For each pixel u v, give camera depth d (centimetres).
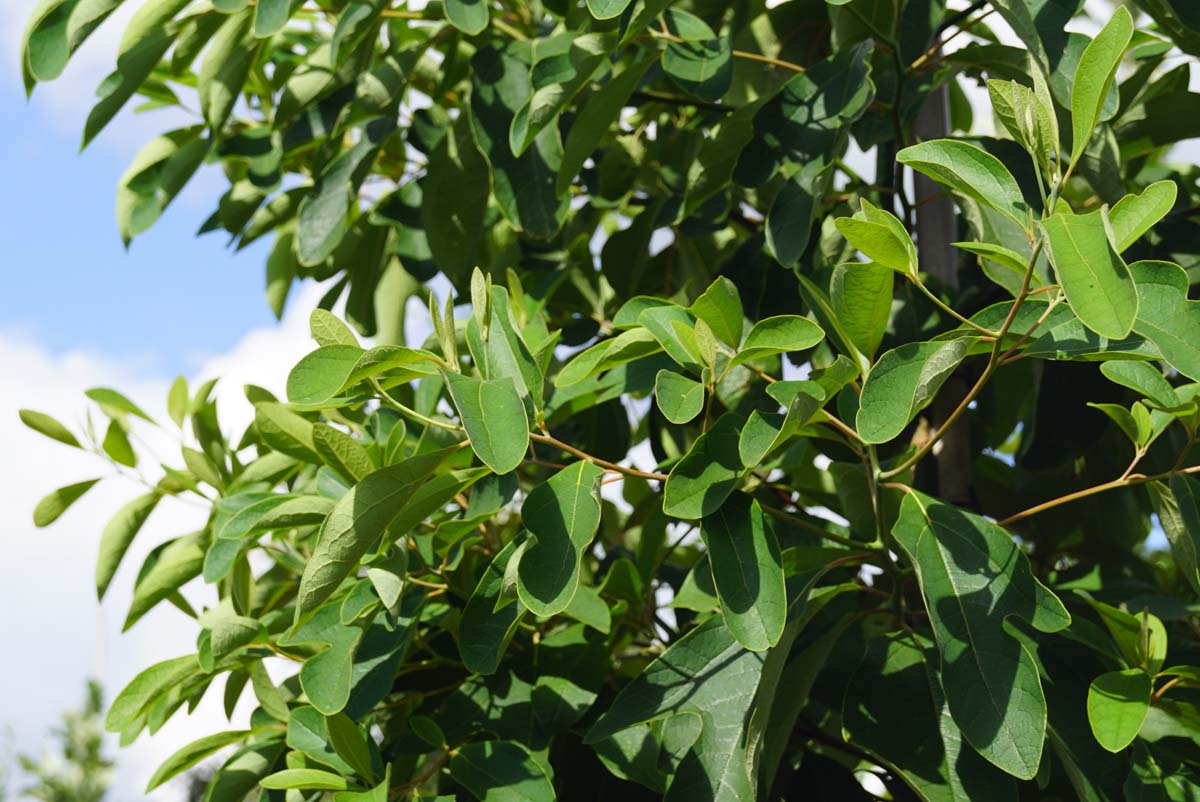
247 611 192
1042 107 111
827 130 179
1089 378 208
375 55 233
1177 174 235
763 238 216
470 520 163
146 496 213
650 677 153
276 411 167
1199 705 159
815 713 195
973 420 238
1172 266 125
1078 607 195
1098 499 227
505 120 202
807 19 229
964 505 210
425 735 165
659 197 233
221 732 175
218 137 216
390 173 259
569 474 134
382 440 189
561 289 240
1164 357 121
